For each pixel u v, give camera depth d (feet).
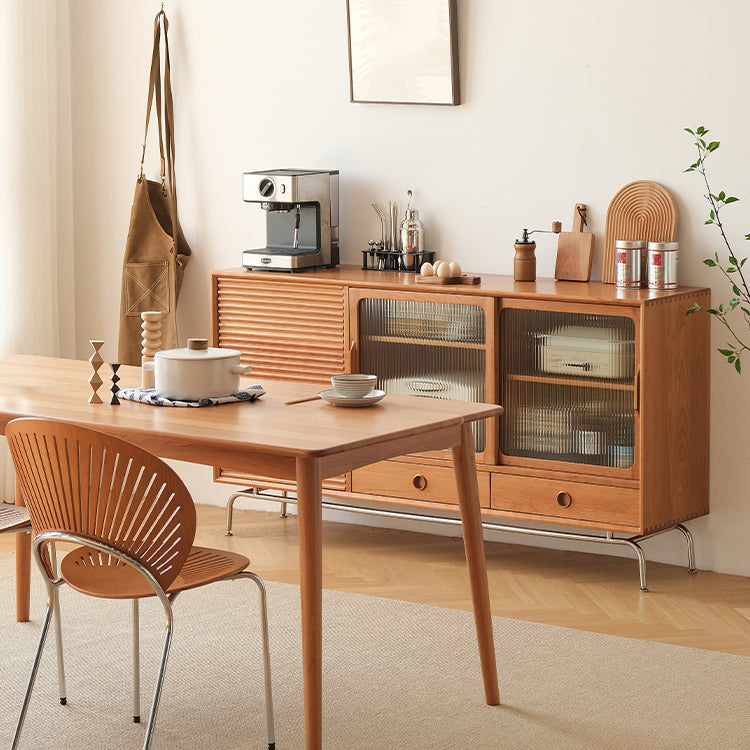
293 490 17.49
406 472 16.61
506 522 17.42
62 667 12.16
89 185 20.34
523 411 15.87
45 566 10.81
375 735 11.44
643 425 14.94
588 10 16.22
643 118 16.05
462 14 17.07
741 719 11.64
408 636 13.91
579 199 16.63
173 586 10.34
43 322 19.75
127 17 19.67
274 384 12.99
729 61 15.42
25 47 19.16
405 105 17.69
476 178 17.31
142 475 9.69
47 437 9.80
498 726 11.57
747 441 15.80
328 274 17.43
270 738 11.16
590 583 15.75
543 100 16.70
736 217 15.56
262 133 18.89
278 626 14.23
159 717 11.89
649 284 15.62
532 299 15.48
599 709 11.91
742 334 15.64
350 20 17.72
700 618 14.43
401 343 16.62
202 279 19.63
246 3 18.75
